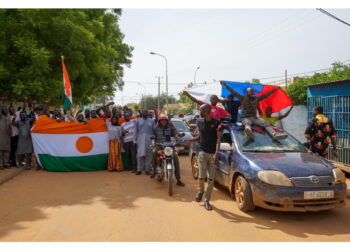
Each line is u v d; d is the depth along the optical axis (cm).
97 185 707
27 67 1111
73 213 507
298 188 454
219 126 532
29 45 1077
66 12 1215
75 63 1382
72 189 668
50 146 867
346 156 832
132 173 858
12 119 905
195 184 728
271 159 516
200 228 442
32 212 511
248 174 500
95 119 896
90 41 1355
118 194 630
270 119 878
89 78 1647
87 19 1598
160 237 409
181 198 604
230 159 577
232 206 551
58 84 1234
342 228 446
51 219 477
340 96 859
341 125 855
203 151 548
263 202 474
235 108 779
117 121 905
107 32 1953
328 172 480
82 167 880
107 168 909
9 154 893
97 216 492
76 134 878
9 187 683
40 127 864
